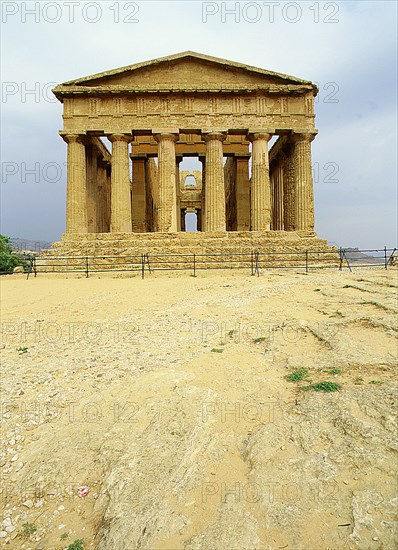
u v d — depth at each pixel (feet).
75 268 81.30
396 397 17.88
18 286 63.05
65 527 13.67
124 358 28.27
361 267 75.36
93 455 16.88
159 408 19.70
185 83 101.19
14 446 17.89
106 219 135.95
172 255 76.28
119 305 48.16
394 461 13.79
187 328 35.60
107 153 130.52
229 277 66.23
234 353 27.58
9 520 14.12
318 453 14.88
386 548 10.69
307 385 20.74
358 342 26.37
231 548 11.30
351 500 12.43
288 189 113.19
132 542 12.07
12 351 31.65
